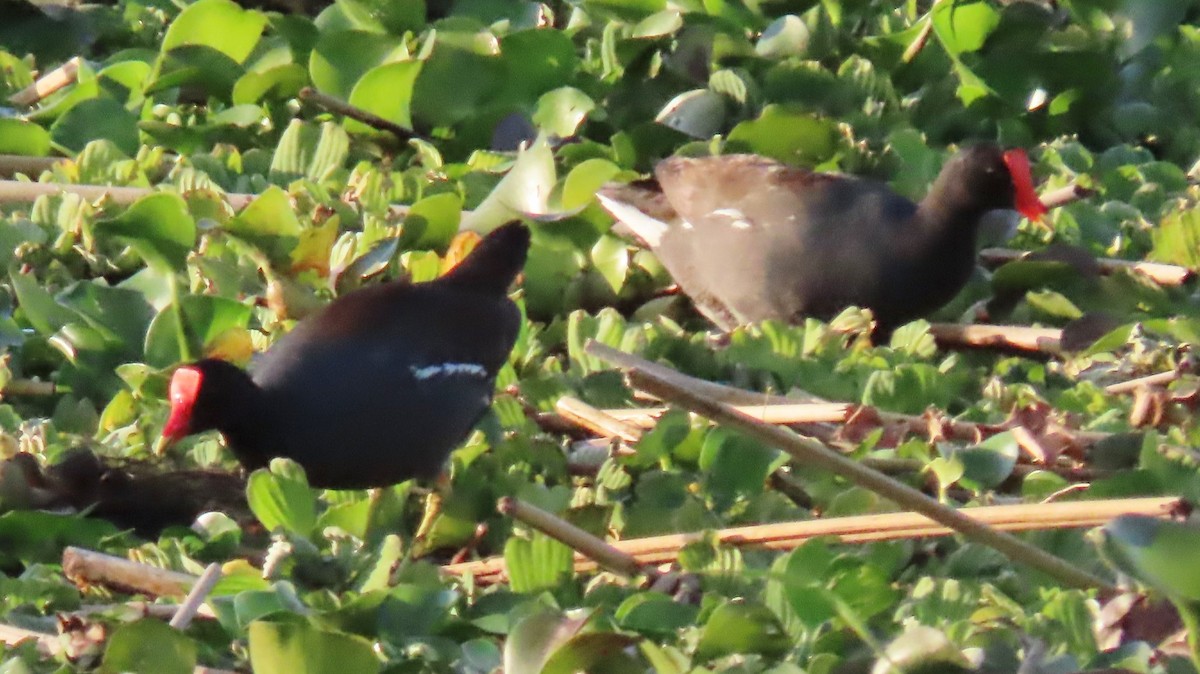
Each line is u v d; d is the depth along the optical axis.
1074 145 14.50
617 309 12.80
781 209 12.37
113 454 10.12
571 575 9.08
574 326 11.61
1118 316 12.08
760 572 8.17
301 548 9.09
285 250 11.84
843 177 12.59
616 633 7.75
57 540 9.32
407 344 10.03
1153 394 10.65
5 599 8.61
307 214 12.48
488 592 9.08
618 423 10.46
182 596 8.73
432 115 14.04
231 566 8.88
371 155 13.99
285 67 13.98
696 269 12.67
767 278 12.36
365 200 12.73
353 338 9.95
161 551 9.12
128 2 15.60
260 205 11.80
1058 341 11.84
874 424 10.42
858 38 15.58
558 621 7.89
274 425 9.77
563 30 15.22
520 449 10.29
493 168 13.41
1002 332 12.04
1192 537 7.50
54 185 12.58
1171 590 7.51
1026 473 10.23
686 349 11.62
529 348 11.61
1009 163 12.04
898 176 13.85
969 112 14.93
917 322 11.97
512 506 8.81
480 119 14.09
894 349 11.84
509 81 14.19
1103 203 13.88
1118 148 14.57
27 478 9.58
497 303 10.65
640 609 8.52
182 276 11.80
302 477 9.66
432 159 13.49
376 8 14.64
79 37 15.24
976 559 9.31
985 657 7.96
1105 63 14.68
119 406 10.52
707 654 8.25
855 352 11.56
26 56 14.95
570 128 13.80
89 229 12.06
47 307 11.21
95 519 9.45
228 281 11.59
